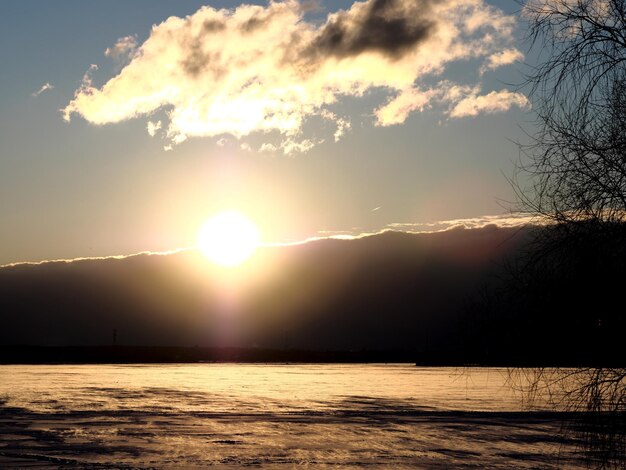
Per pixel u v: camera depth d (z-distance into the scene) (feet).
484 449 128.16
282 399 246.88
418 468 108.37
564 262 41.14
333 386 327.06
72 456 117.08
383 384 344.49
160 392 278.46
